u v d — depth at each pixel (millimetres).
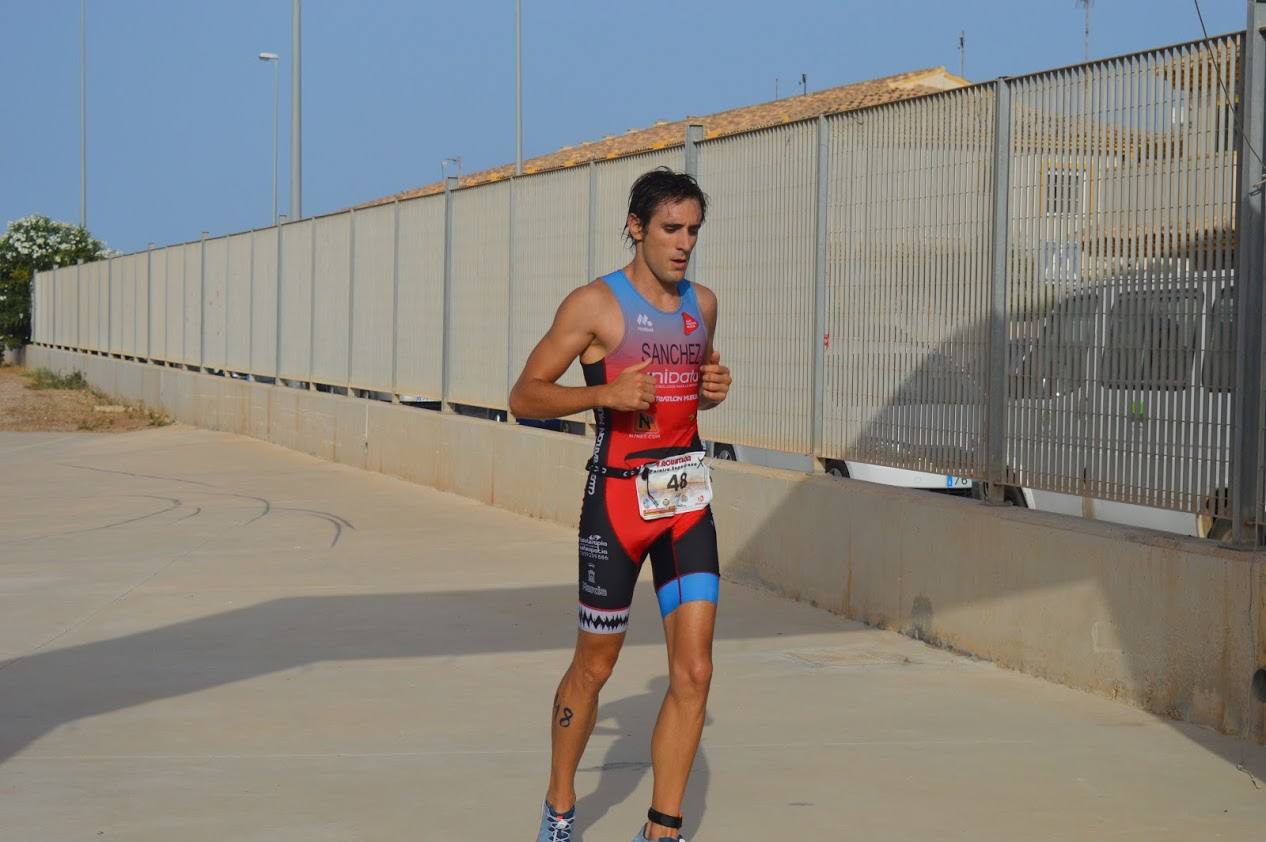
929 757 6191
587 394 4562
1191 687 6617
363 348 19547
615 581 4746
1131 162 7207
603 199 12844
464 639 8750
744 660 8086
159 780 5934
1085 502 8766
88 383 39812
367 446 19047
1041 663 7547
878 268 9281
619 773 6008
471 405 16016
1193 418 6844
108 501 16438
